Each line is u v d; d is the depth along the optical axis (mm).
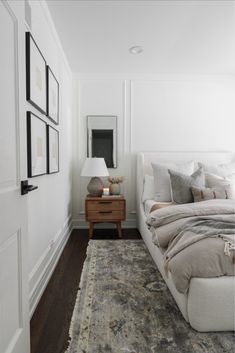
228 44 2846
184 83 3855
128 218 3926
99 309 1739
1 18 938
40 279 1932
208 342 1421
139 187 3621
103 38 2699
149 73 3787
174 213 2125
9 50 1017
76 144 3828
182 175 2924
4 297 973
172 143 3895
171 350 1360
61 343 1425
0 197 924
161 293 1949
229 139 3912
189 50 2996
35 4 1832
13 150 1061
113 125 3822
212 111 3900
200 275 1479
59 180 2787
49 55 2309
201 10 2199
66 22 2381
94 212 3406
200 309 1469
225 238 1571
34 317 1667
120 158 3879
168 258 1661
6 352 985
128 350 1361
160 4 2115
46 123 2139
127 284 2092
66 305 1809
